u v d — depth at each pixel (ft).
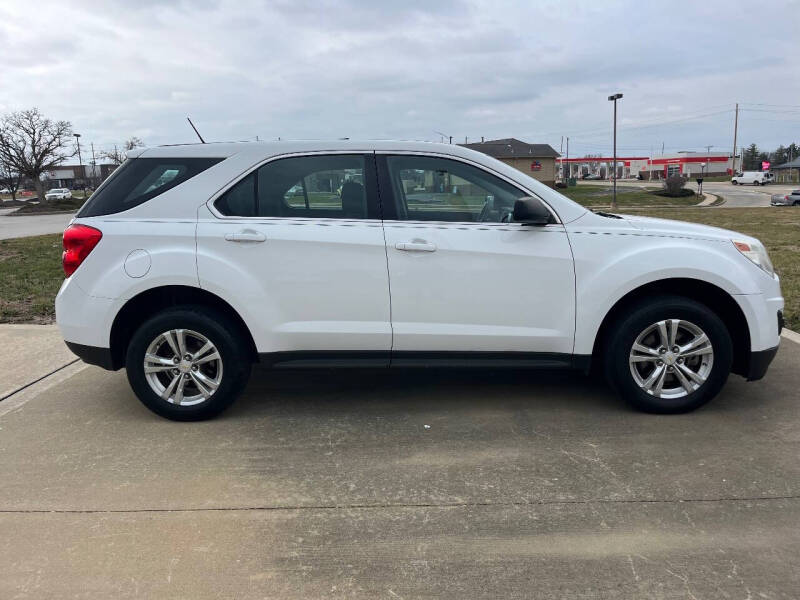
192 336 12.99
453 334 12.76
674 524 9.26
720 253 12.69
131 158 13.17
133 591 7.98
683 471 10.81
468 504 9.93
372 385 15.48
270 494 10.32
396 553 8.71
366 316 12.78
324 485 10.60
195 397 13.28
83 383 15.88
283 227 12.64
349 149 13.05
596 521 9.38
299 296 12.69
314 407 14.10
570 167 358.02
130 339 13.65
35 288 28.71
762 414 13.15
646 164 330.13
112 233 12.63
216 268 12.50
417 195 12.94
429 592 7.92
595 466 11.07
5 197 254.47
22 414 13.85
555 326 12.79
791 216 86.43
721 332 12.62
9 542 9.05
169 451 11.94
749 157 410.72
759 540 8.84
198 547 8.89
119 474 11.05
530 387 15.12
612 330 12.93
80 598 7.86
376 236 12.62
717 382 12.86
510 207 12.96
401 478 10.80
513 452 11.69
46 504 10.07
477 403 14.16
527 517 9.53
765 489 10.18
